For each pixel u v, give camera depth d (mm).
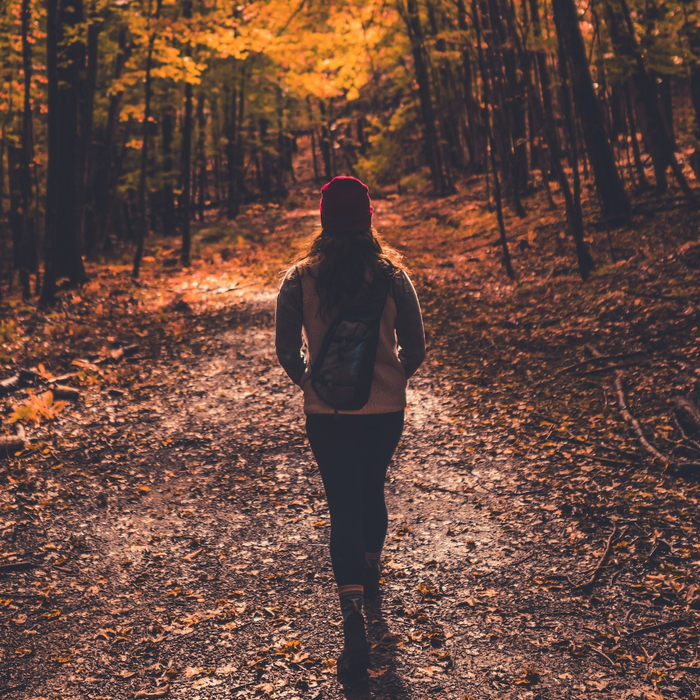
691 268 7391
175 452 4941
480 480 4223
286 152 36781
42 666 2725
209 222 24047
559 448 4535
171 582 3316
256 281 11602
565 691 2451
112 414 5711
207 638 2873
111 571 3426
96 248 16750
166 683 2604
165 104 18109
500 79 10070
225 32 11852
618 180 9836
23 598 3197
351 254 2557
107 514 4027
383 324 2598
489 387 5809
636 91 11070
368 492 2816
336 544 2578
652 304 6668
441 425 5141
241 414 5672
